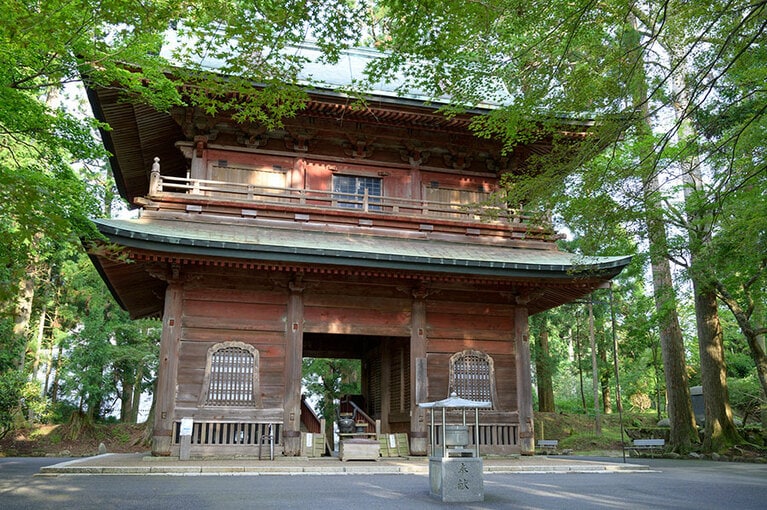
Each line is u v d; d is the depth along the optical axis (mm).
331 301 19984
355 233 20859
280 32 10258
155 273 18375
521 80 13930
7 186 9945
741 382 38062
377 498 11453
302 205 20516
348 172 22625
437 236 21750
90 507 9805
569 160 13836
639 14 20266
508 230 22609
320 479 14492
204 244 17094
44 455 32531
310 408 23547
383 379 24734
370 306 20297
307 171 22281
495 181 24078
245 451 18219
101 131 22781
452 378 20469
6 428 31984
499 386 20938
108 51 13625
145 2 10250
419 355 20234
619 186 13219
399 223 21516
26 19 10188
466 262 19078
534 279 20203
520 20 11141
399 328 20406
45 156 13883
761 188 17812
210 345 18609
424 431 19781
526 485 13930
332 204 22156
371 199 22625
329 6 9672
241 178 21516
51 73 13141
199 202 19641
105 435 37844
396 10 10391
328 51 10562
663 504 11242
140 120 22000
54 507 9805
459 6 10172
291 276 19484
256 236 18922
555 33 11305
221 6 9992
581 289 21734
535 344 43219
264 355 19000
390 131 22703
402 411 22703
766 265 22500
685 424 29656
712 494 12922
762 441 28453
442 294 21141
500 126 15844
